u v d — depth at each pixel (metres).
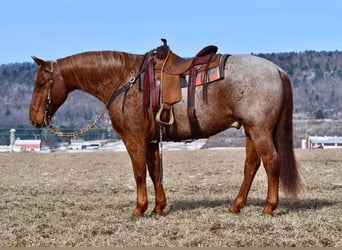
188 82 7.83
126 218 8.12
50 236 7.14
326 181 12.61
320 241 6.65
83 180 13.93
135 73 8.16
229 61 7.78
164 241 6.78
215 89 7.72
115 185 12.76
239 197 8.32
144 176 8.12
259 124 7.59
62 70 8.52
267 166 7.68
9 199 10.30
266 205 7.97
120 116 8.07
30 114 8.59
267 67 7.73
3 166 18.03
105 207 9.36
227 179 13.64
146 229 7.38
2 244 6.75
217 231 7.22
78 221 8.04
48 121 8.63
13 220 8.16
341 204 9.09
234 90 7.63
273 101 7.61
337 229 7.15
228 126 7.94
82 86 8.52
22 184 12.97
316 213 8.15
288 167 7.82
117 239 6.89
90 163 19.06
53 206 9.50
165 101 7.84
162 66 7.96
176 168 16.75
